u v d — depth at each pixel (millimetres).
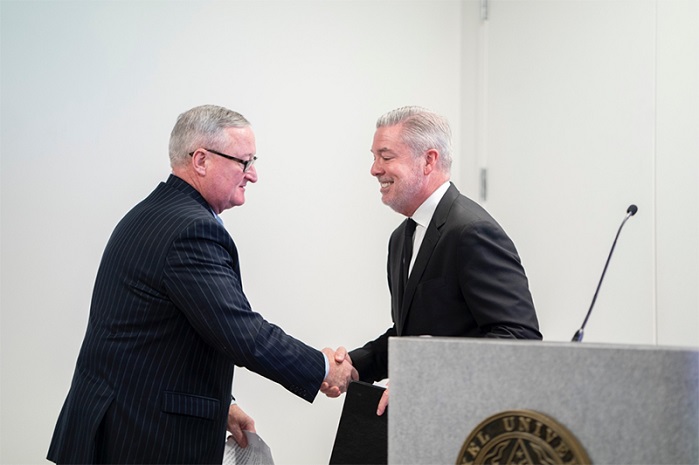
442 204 2150
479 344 1209
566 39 3334
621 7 3076
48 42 2955
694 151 2730
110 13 3064
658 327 2832
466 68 3904
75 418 1913
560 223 3326
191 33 3223
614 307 3029
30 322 2887
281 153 3410
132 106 3090
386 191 2232
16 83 2900
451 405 1225
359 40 3641
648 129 2926
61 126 2965
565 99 3328
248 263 3318
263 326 1957
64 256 2949
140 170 3090
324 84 3535
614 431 1099
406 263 2262
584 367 1126
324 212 3506
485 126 3771
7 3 2896
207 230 1953
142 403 1882
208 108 2164
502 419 1168
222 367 2012
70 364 2941
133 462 1855
